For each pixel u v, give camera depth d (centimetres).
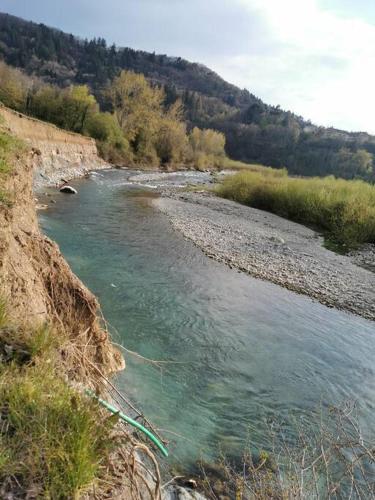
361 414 580
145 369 601
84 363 390
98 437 251
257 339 792
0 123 1149
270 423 530
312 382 659
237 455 457
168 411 511
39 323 375
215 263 1284
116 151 4959
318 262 1444
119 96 5828
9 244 451
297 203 2438
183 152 6569
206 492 392
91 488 225
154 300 900
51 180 2448
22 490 205
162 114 6469
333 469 430
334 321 944
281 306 996
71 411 252
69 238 1309
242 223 2045
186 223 1856
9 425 237
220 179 4866
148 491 282
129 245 1344
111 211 1894
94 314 545
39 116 4569
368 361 764
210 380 616
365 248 1761
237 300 993
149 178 3969
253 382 631
